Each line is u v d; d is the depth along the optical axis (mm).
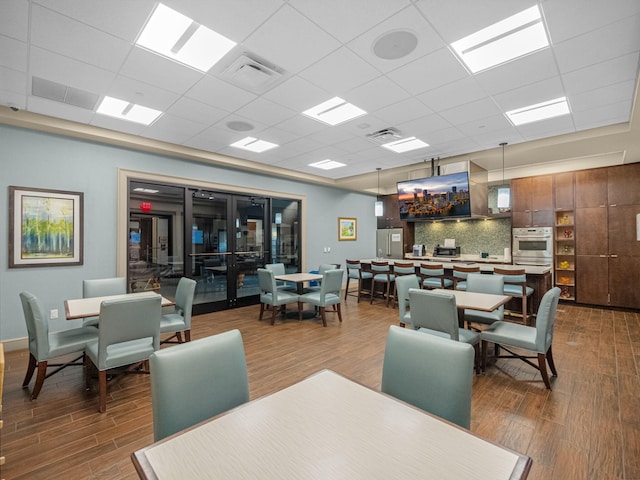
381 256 8844
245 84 2893
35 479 1670
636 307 5301
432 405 1359
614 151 4762
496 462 870
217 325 4633
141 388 2701
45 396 2551
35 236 3693
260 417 1094
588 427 2111
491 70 2703
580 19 2080
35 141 3707
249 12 1999
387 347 1547
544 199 6191
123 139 4145
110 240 4250
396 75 2770
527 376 2918
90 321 3318
